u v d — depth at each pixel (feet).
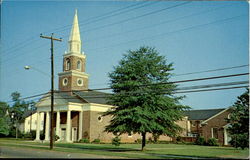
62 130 176.76
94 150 98.37
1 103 213.05
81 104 167.12
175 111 94.84
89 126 161.07
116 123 95.04
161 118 91.04
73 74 182.09
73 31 191.42
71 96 173.58
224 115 173.47
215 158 77.56
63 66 188.85
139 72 94.94
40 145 126.11
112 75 99.04
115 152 88.53
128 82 92.12
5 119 215.31
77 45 189.37
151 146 141.69
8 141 161.79
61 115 179.11
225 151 108.58
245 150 115.85
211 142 166.61
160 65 96.89
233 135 80.12
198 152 101.14
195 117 214.69
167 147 135.03
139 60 97.50
